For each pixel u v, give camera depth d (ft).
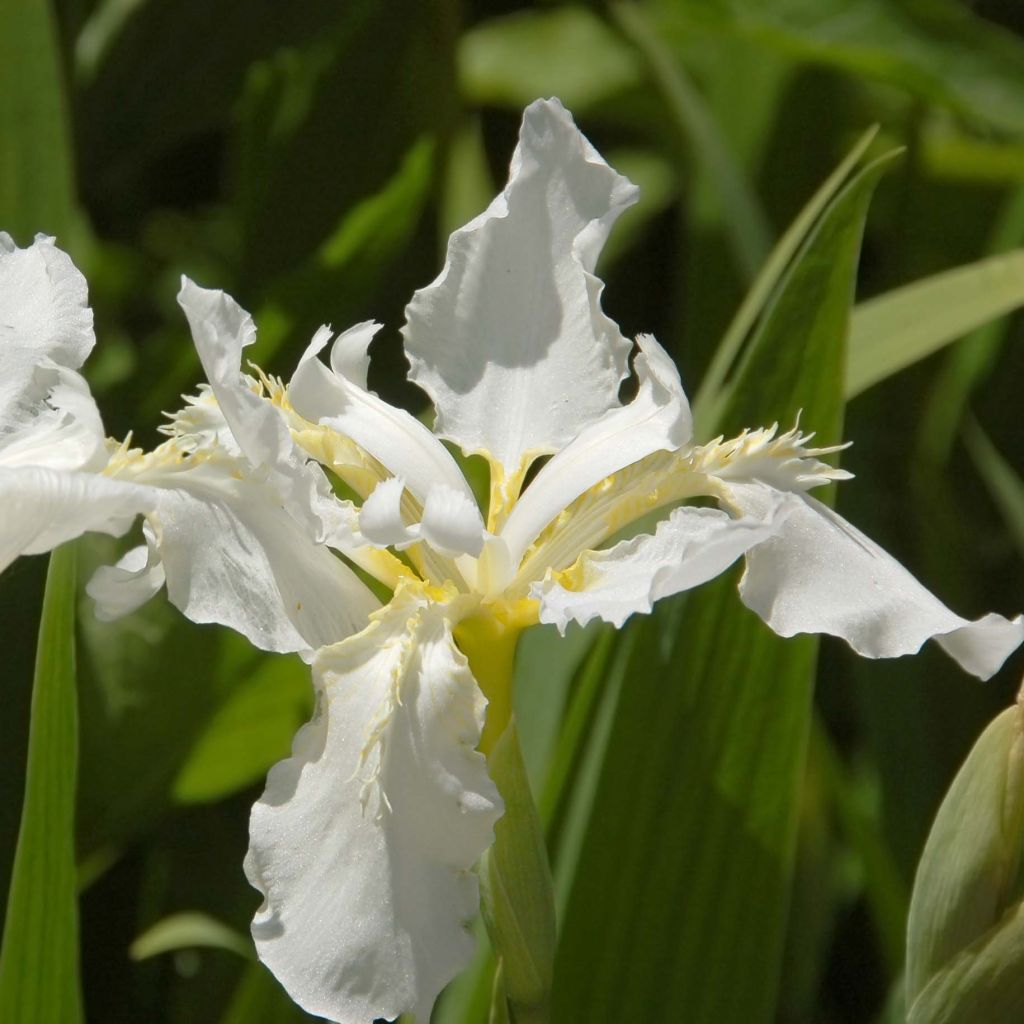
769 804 2.16
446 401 2.10
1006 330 2.42
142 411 2.36
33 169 2.28
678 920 2.15
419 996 1.95
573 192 2.10
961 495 2.47
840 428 2.17
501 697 2.04
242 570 2.00
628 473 2.08
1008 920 2.05
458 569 2.05
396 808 1.97
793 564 2.05
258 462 2.00
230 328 2.01
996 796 2.05
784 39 2.45
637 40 2.43
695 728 2.16
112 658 2.32
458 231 2.11
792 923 2.30
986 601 2.43
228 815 2.38
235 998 2.24
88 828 2.32
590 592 2.02
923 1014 2.07
